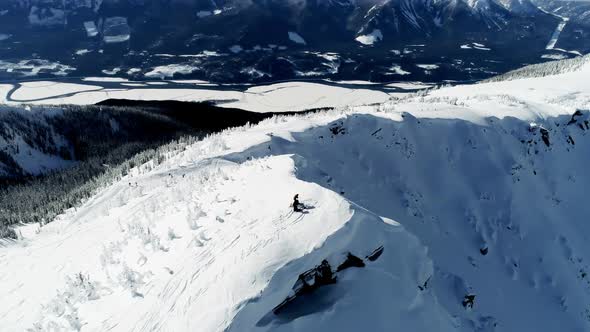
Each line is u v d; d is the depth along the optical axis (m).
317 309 15.22
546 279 34.16
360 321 15.57
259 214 19.58
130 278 17.77
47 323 17.56
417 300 17.78
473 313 28.95
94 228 30.42
